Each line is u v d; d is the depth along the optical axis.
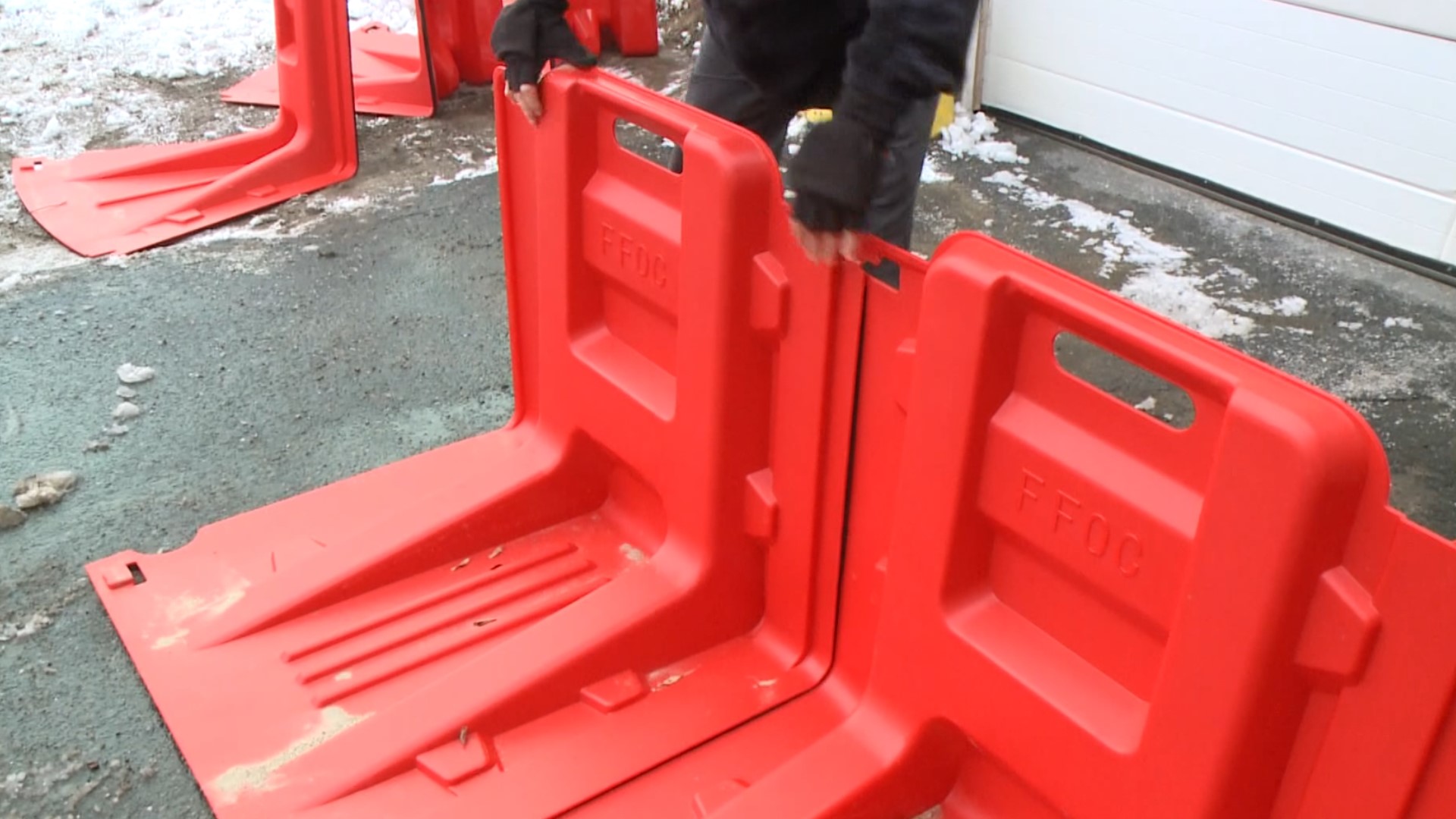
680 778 1.72
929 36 1.33
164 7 5.45
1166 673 1.23
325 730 1.82
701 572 1.88
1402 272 3.55
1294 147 3.73
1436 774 1.08
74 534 2.33
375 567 2.07
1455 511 2.54
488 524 2.17
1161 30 3.94
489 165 4.09
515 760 1.75
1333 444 1.06
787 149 4.00
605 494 2.28
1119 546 1.27
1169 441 1.21
